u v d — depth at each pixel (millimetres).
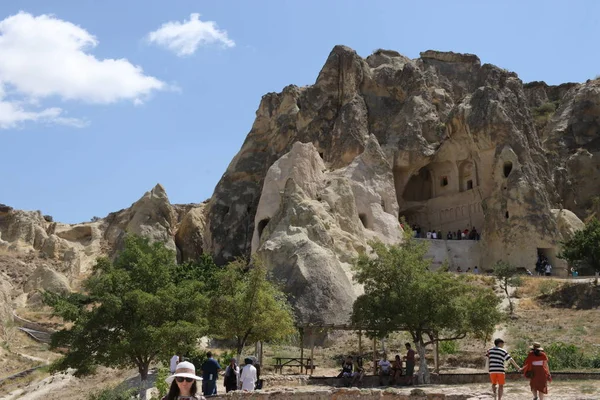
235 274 31938
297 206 52438
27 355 49938
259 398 21484
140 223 74500
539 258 57281
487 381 28969
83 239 87875
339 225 55094
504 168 60594
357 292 47688
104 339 30844
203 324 30734
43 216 93500
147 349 29672
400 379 29547
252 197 72375
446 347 36812
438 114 68875
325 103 70438
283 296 40094
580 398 18453
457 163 65312
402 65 74625
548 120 77188
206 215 74875
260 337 31141
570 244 51688
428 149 65562
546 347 33188
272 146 72938
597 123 72938
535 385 17688
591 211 67125
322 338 42750
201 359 32438
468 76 76062
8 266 74250
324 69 71562
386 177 61375
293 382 28812
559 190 68438
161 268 32438
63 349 51312
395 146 65625
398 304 31219
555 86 88312
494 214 59469
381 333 31328
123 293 31391
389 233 57844
